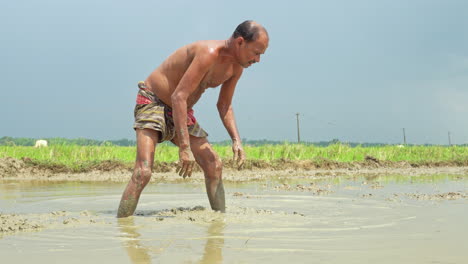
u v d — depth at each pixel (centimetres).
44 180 931
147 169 441
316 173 1157
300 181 903
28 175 1048
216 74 450
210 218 414
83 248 289
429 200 572
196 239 317
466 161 1605
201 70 429
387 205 525
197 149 470
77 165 1140
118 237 325
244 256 265
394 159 1681
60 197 621
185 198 611
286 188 741
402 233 343
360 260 254
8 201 577
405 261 253
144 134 448
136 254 272
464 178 973
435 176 1047
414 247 290
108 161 1171
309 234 338
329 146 1689
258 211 467
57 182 883
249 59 436
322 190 702
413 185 795
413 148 1888
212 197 470
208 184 471
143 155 443
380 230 358
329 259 257
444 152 1897
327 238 321
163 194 657
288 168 1309
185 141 432
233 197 611
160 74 456
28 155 1294
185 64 442
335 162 1394
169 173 1114
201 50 431
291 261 253
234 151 491
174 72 448
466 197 598
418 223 392
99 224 385
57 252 279
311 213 462
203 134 474
